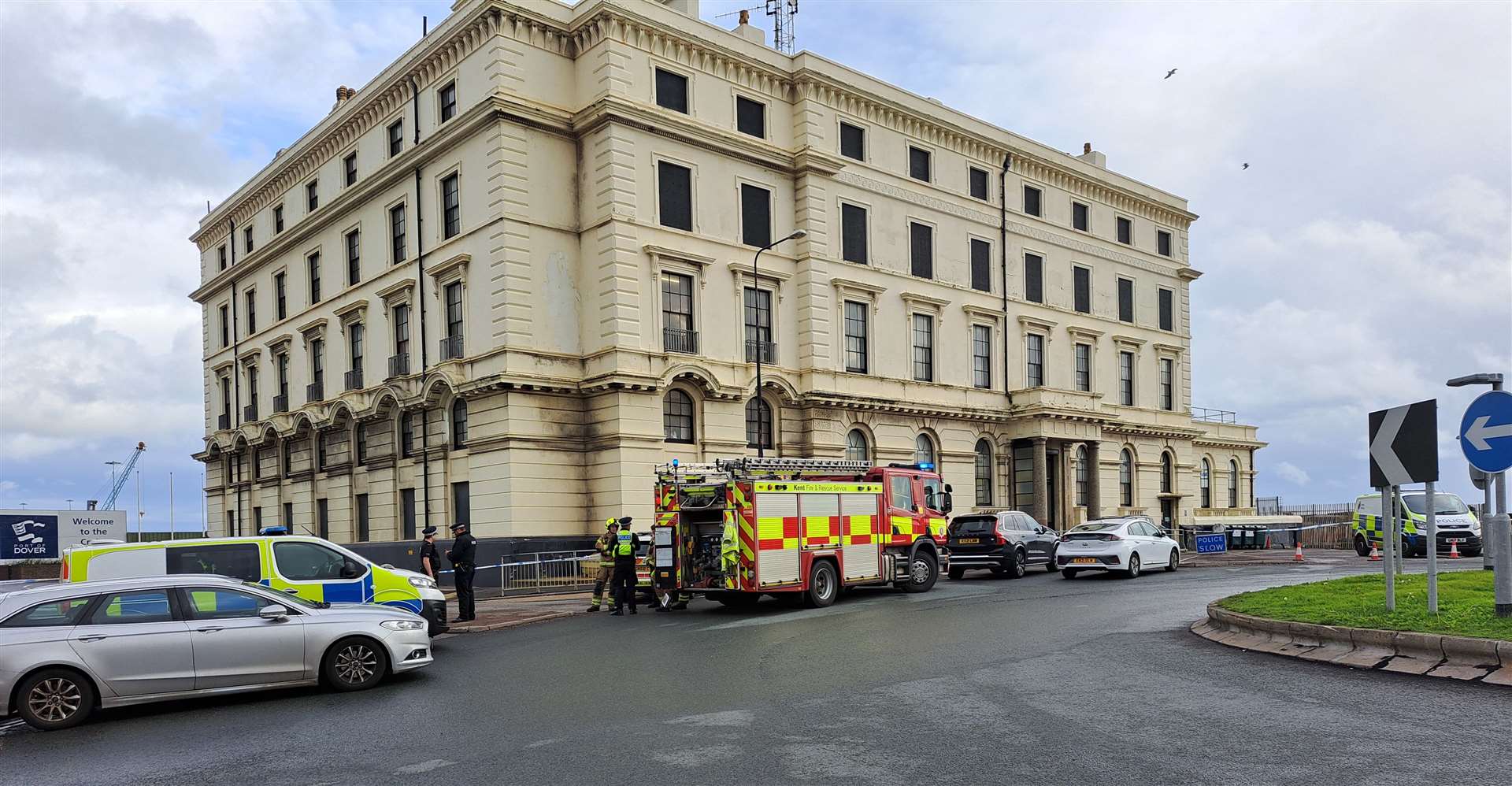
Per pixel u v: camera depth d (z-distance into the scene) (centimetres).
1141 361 5231
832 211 3831
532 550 3114
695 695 1085
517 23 3306
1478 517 3419
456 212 3469
